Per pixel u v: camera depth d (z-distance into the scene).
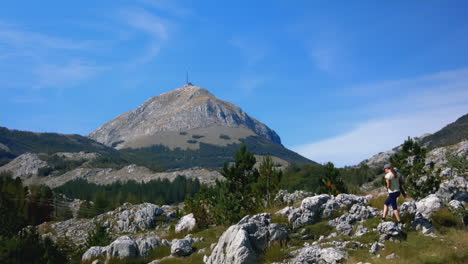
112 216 72.25
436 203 17.98
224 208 27.05
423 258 14.09
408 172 24.44
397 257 14.56
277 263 15.63
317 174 96.19
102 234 37.34
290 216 19.72
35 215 84.75
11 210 44.59
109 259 21.80
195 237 24.42
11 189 81.12
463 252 14.24
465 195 23.20
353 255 15.17
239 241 16.33
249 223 17.66
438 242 15.29
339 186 33.59
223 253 16.84
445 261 13.77
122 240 23.12
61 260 24.84
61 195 124.50
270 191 28.19
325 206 19.97
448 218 17.00
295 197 34.44
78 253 28.52
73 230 66.81
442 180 26.00
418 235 16.16
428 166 25.56
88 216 103.81
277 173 28.61
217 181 32.91
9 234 34.38
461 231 16.19
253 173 31.52
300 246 17.39
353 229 17.89
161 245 23.50
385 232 16.11
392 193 17.05
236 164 31.97
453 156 39.38
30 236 24.28
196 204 33.78
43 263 23.61
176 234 32.69
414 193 23.42
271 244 17.34
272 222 19.70
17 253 22.69
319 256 15.32
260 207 27.34
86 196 132.50
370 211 18.70
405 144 25.80
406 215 17.45
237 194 28.64
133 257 22.06
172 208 77.06
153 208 67.19
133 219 66.62
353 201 20.42
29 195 89.69
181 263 19.09
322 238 17.73
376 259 14.48
